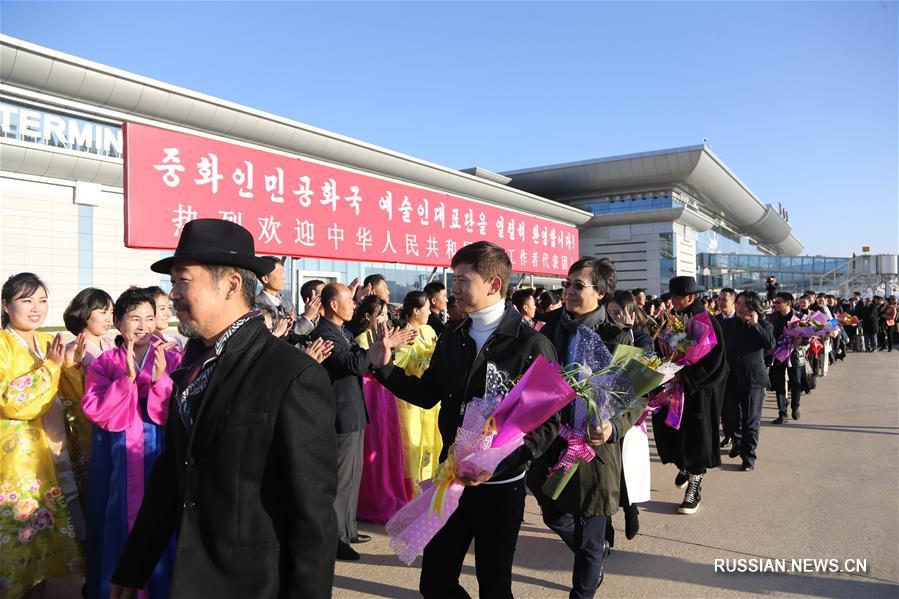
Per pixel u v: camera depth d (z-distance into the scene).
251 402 1.55
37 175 15.89
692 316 4.46
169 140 4.07
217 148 4.37
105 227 17.47
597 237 37.62
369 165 20.80
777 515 4.54
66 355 3.43
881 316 19.44
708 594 3.33
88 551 3.05
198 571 1.51
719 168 36.59
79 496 3.40
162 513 1.76
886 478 5.43
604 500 2.88
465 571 3.64
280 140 18.19
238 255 1.71
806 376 8.98
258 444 1.53
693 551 3.91
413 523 2.22
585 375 2.71
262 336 1.70
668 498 5.04
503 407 2.19
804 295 11.46
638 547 3.99
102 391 2.97
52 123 15.63
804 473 5.64
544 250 10.62
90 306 3.51
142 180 3.92
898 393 10.33
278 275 4.88
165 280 19.14
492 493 2.31
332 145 19.33
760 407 5.80
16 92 14.34
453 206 7.60
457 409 2.44
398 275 20.58
